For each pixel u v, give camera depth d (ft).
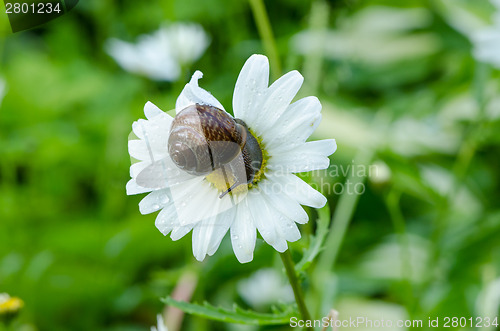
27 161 2.19
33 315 1.83
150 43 2.10
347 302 1.65
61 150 2.17
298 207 1.01
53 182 2.26
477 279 1.53
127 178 2.10
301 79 1.02
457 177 1.69
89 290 1.85
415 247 1.80
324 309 1.44
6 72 2.33
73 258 1.93
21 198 2.15
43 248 1.93
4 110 2.25
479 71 1.78
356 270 1.76
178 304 1.10
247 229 1.02
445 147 2.02
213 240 1.02
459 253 1.63
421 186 1.59
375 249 1.84
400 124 2.04
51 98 2.31
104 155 2.17
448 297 1.46
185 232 1.03
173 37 1.88
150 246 1.87
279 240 1.01
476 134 1.73
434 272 1.58
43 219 2.15
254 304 1.70
